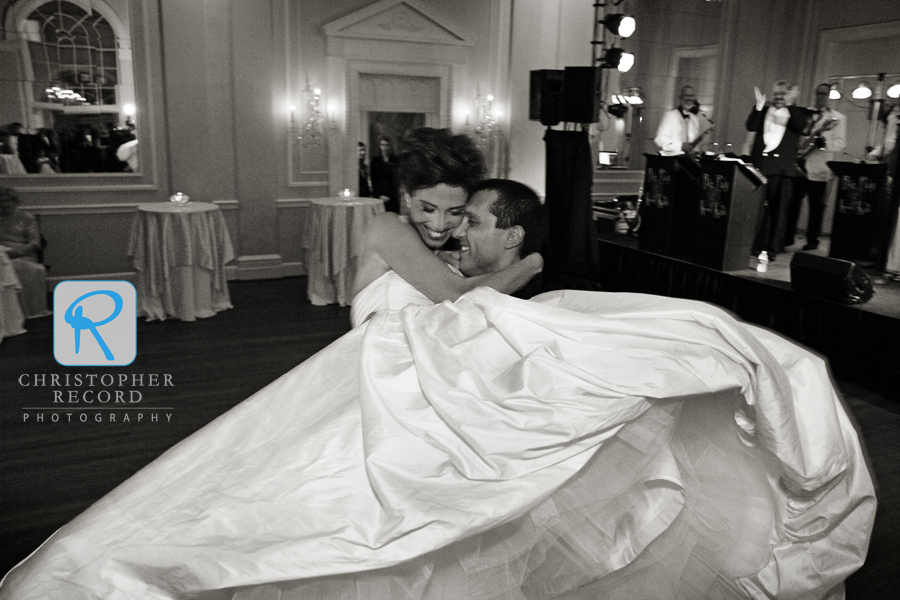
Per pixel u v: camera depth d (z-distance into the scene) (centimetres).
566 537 127
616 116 765
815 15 877
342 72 720
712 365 129
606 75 823
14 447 333
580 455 120
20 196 611
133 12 626
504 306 134
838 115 750
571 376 124
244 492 113
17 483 297
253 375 445
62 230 630
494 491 113
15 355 475
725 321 134
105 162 641
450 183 143
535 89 623
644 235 694
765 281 556
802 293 513
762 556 151
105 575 101
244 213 706
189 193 678
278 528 108
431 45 757
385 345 133
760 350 135
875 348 455
